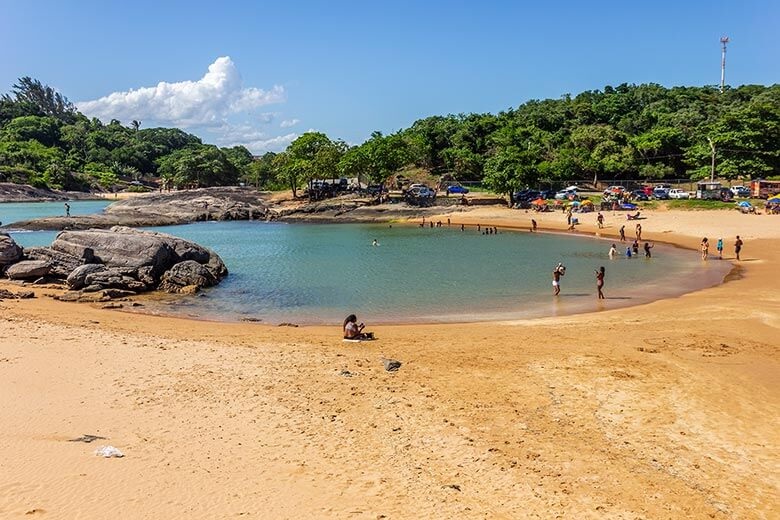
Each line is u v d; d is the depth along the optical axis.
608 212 85.75
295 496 12.19
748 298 34.59
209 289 42.00
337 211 110.44
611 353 22.83
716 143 105.00
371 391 18.69
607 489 12.87
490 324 30.05
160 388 18.73
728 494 12.79
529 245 66.81
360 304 36.75
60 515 10.90
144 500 11.66
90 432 15.09
